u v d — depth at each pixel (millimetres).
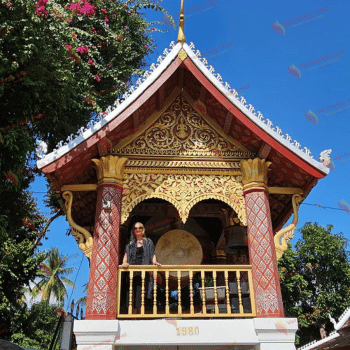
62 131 11680
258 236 7883
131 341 6734
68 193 8312
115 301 7242
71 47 9469
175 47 8391
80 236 7875
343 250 34156
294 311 31906
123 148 8594
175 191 8375
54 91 9336
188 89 9156
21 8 7980
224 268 7750
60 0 11789
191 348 7340
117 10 14477
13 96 8727
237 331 6980
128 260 8062
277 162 8609
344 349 14961
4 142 7867
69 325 11234
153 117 8945
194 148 8773
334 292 32719
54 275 36406
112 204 7949
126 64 15234
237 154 8805
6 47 8023
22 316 17516
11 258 15750
